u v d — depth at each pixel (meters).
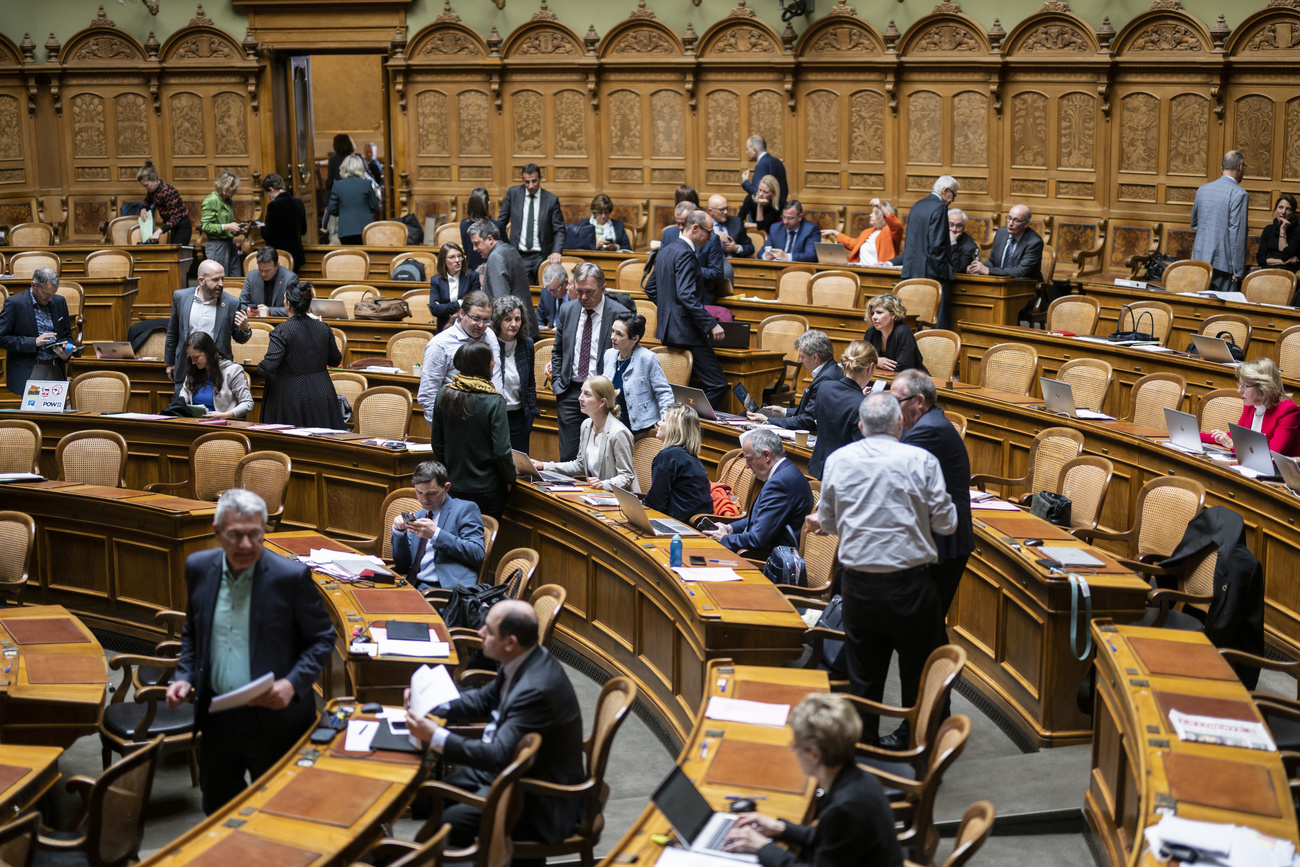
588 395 8.07
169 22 17.09
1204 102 13.48
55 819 5.80
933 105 14.84
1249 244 13.41
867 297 12.66
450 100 16.78
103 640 8.07
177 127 17.33
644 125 16.14
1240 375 7.61
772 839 3.96
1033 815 5.52
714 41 15.67
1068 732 6.21
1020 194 14.60
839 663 6.16
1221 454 7.89
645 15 15.82
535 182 13.01
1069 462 7.91
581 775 4.92
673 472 7.60
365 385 10.04
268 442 8.91
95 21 17.16
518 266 9.97
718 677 5.28
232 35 16.98
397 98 16.94
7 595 7.23
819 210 15.58
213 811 5.09
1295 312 10.62
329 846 4.11
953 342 10.71
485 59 16.47
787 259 13.36
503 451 7.59
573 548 7.62
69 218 17.58
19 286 13.27
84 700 5.49
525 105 16.56
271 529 8.28
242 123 17.19
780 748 4.63
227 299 9.64
